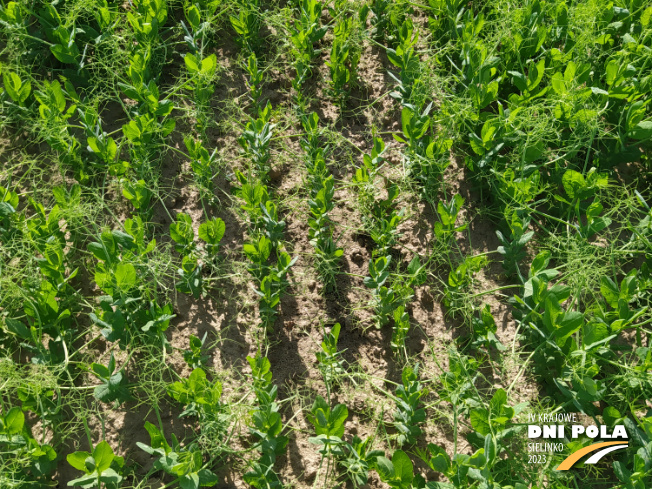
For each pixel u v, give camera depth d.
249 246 3.04
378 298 3.11
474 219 3.55
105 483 2.53
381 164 3.69
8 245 3.04
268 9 4.25
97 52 3.83
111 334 2.80
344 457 2.80
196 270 3.15
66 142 3.38
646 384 2.74
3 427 2.49
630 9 3.94
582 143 3.40
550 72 3.72
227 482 2.74
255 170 3.61
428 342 3.16
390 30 4.14
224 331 3.15
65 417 2.86
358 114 3.92
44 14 3.72
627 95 3.51
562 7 3.78
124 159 3.62
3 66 3.63
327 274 3.30
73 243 3.24
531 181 3.18
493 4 3.94
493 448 2.45
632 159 3.54
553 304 2.72
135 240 2.97
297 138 3.79
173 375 2.98
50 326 2.90
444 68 3.92
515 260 3.22
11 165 3.55
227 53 4.09
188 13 3.77
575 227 3.18
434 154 3.46
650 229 3.26
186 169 3.63
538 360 2.96
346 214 3.53
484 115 3.58
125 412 2.89
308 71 4.00
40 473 2.60
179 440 2.84
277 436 2.81
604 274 3.22
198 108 3.60
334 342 2.80
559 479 2.63
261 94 3.95
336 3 4.05
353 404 2.97
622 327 2.81
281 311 3.22
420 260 3.39
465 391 2.78
